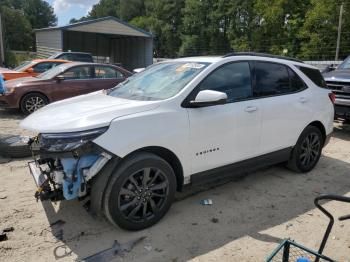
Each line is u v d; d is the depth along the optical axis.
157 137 3.80
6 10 82.88
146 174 3.78
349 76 8.14
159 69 4.90
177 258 3.41
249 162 4.79
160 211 3.97
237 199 4.71
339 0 36.91
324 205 4.59
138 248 3.56
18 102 10.14
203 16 61.62
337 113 8.36
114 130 3.57
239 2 54.72
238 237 3.79
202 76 4.29
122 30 27.86
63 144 3.43
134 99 4.31
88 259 3.38
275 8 44.84
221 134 4.36
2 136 7.66
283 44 45.31
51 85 10.32
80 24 26.23
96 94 4.97
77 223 4.00
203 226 3.99
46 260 3.36
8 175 5.39
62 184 3.57
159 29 72.31
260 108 4.76
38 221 4.04
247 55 4.88
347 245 3.68
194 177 4.24
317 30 39.81
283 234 3.86
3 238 3.66
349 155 6.84
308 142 5.62
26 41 84.56
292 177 5.53
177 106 4.03
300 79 5.47
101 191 3.60
